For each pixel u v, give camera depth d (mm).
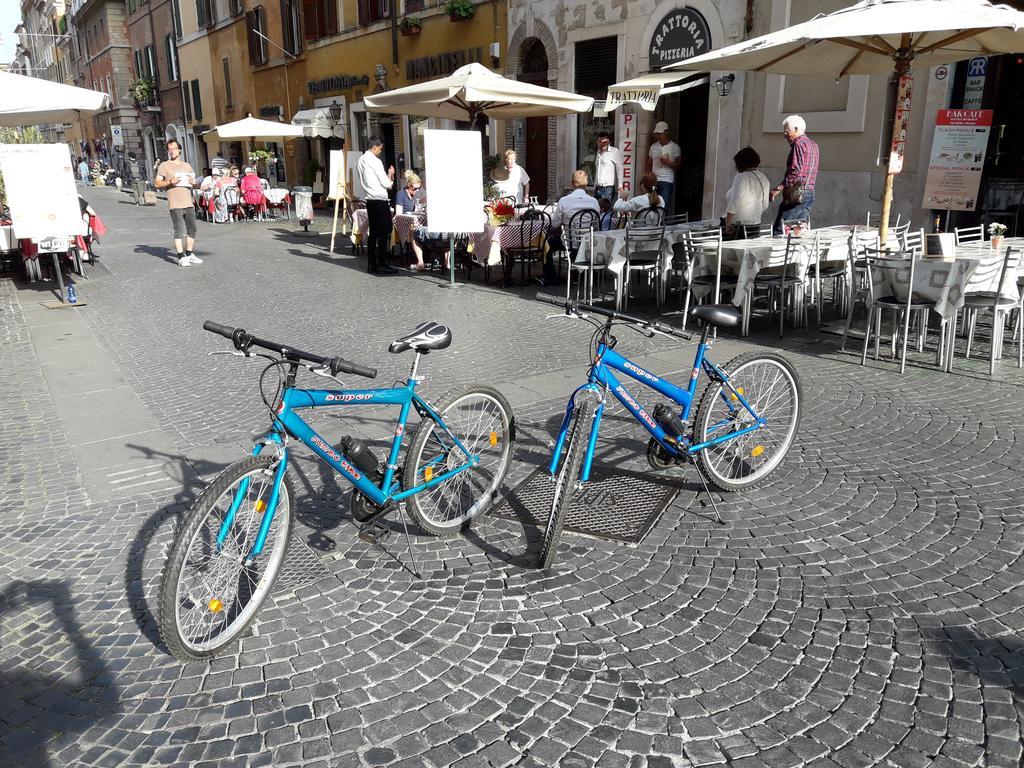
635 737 2477
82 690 2797
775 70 8070
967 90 9445
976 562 3414
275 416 3107
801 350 6859
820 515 3891
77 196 9812
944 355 6531
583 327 7984
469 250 10867
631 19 13719
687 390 4035
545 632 3039
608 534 3771
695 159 13961
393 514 4090
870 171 10328
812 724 2508
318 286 11008
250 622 3100
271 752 2465
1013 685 2650
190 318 9070
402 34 20094
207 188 22531
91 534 3984
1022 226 9609
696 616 3104
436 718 2594
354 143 23641
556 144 16078
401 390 3541
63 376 6832
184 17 36594
